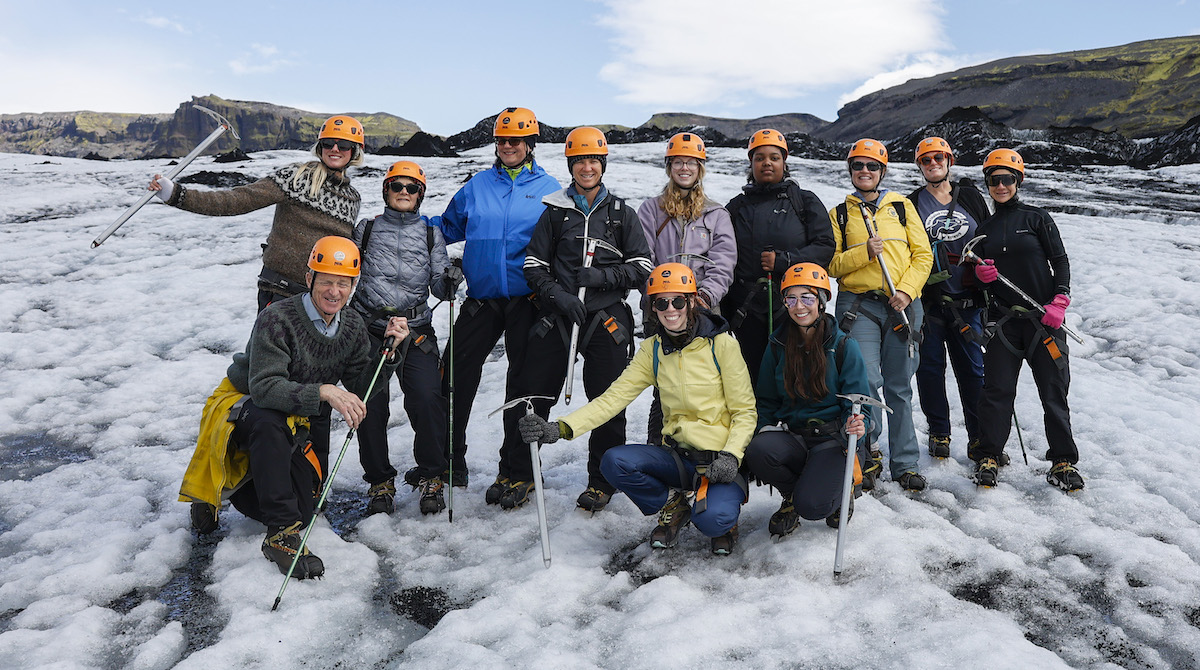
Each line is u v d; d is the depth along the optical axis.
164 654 3.16
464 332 4.56
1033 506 4.34
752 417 3.84
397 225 4.34
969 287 4.81
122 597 3.62
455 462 4.62
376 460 4.32
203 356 7.61
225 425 3.81
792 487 3.90
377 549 4.03
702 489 3.76
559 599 3.49
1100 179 20.75
